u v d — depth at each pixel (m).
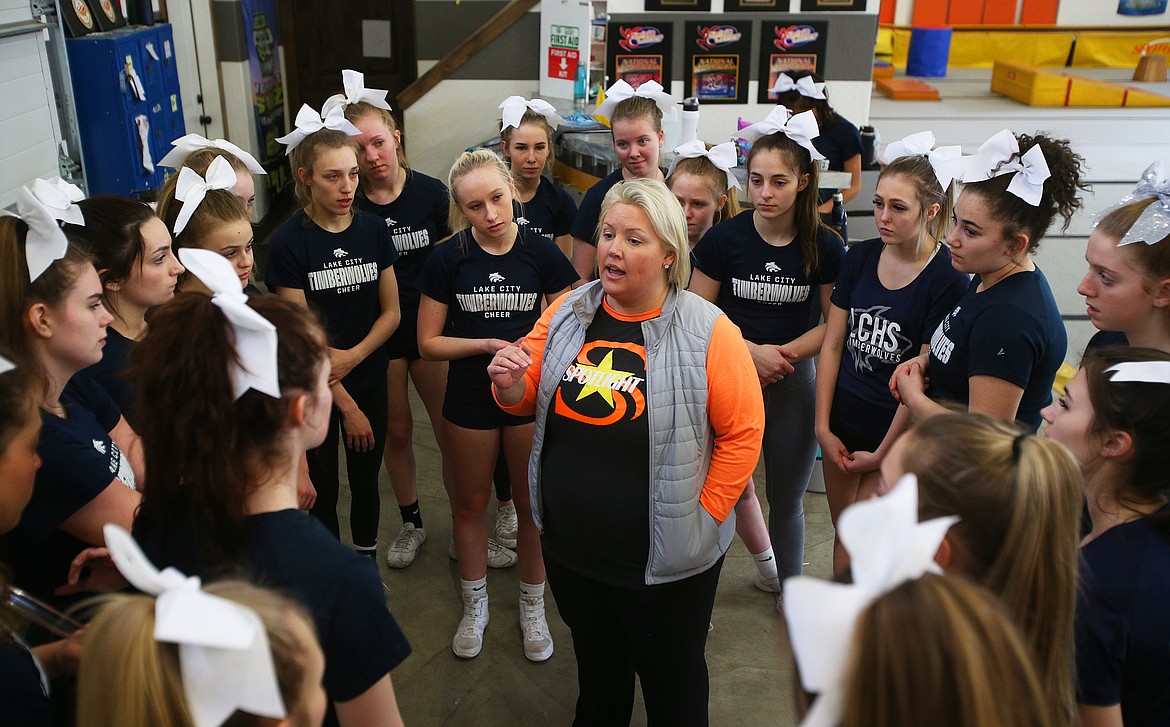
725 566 3.16
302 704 0.88
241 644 0.78
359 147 2.94
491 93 5.93
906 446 1.22
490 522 3.39
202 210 2.24
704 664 2.01
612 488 1.84
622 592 1.89
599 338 1.91
